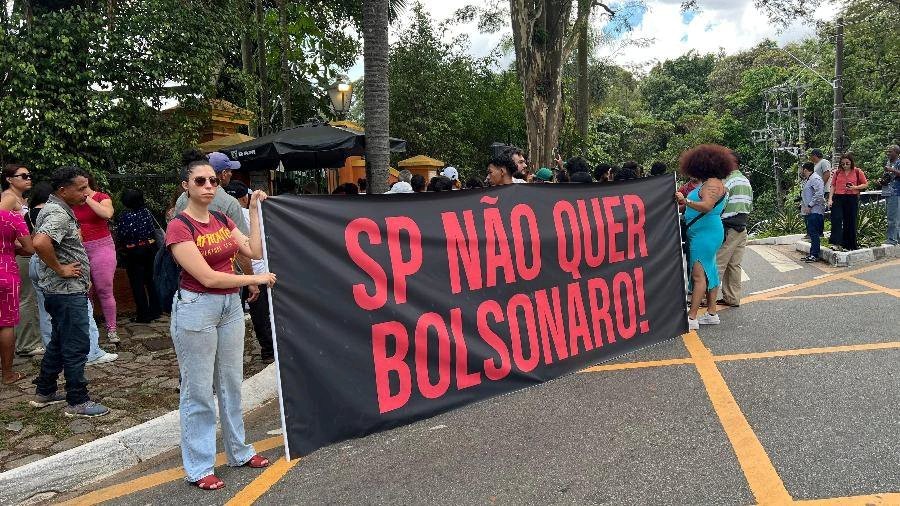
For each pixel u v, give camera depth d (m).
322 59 14.48
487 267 4.68
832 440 3.57
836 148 22.89
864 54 26.97
